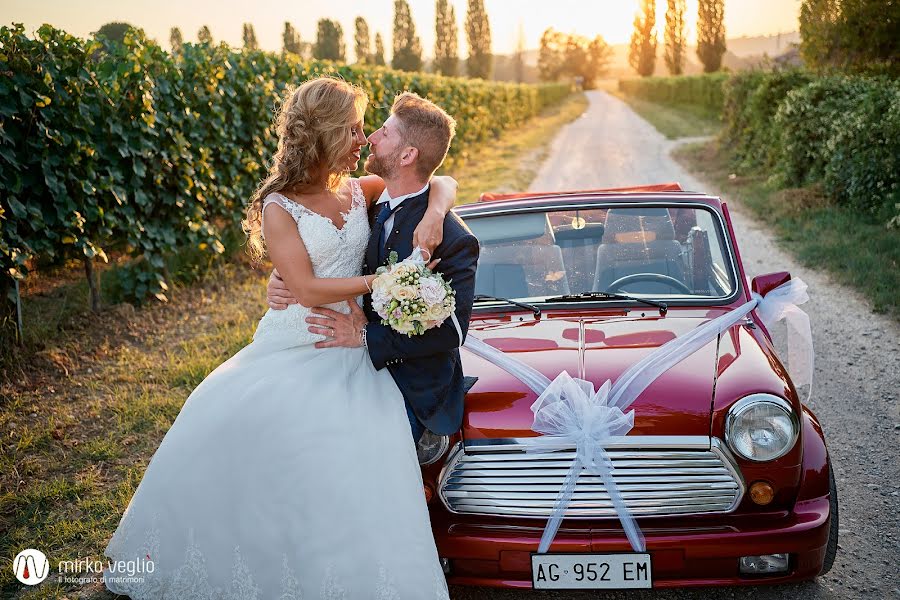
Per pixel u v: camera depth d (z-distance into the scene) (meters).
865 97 10.44
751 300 3.43
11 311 5.71
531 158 20.45
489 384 2.84
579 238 3.79
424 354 2.62
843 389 4.98
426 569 2.48
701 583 2.60
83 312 6.65
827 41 17.53
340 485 2.49
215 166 8.72
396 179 2.70
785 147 13.08
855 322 6.35
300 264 2.59
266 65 10.00
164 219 7.63
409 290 2.45
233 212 9.10
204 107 8.30
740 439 2.57
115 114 6.77
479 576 2.69
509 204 3.95
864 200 10.21
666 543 2.54
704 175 16.39
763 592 2.99
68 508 3.75
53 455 4.30
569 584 2.60
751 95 17.41
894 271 7.41
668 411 2.63
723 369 2.82
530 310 3.51
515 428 2.67
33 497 3.82
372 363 2.71
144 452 4.33
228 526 2.55
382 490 2.51
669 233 3.74
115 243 7.27
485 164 19.06
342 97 2.54
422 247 2.59
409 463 2.57
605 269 3.68
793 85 15.18
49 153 6.09
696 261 3.66
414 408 2.65
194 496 2.56
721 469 2.59
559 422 2.62
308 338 2.75
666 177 16.28
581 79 115.69
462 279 2.64
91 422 4.74
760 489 2.59
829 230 9.63
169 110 7.59
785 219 10.61
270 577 2.52
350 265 2.69
